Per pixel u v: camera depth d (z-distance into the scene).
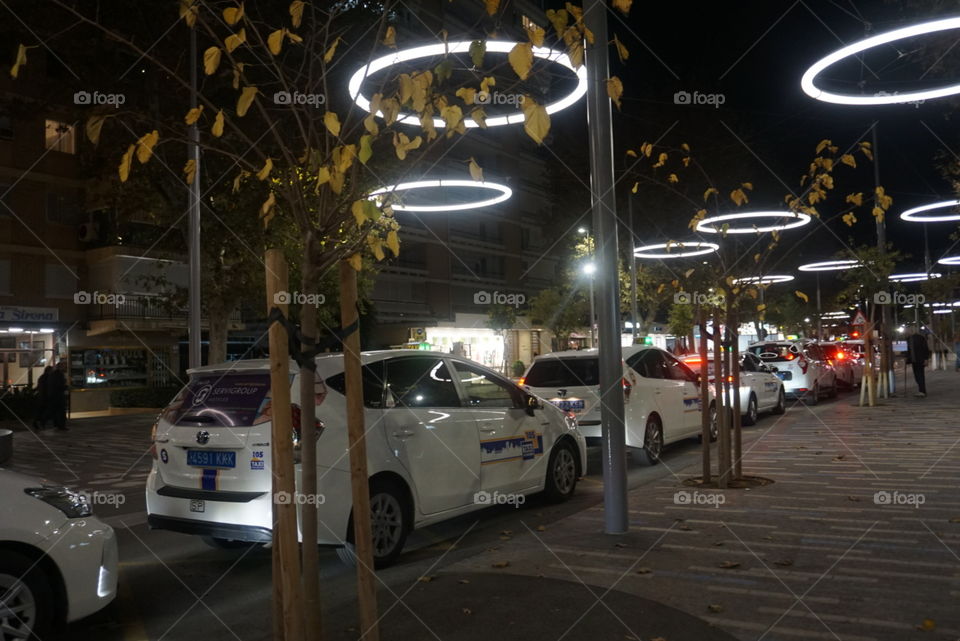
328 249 3.86
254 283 20.38
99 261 29.72
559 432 8.91
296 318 18.38
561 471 8.95
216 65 3.54
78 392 29.34
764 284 10.98
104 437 18.48
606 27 6.86
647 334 37.34
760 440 12.99
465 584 5.47
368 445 6.26
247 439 5.91
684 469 10.32
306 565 3.60
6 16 18.08
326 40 3.97
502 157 49.62
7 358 27.69
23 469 13.04
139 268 29.94
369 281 22.17
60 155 29.11
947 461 9.80
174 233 21.67
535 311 41.75
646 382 11.65
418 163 3.51
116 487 11.15
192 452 6.22
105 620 5.29
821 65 10.11
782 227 9.22
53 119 28.50
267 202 3.78
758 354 20.45
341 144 3.45
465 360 7.87
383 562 6.32
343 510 5.97
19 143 27.98
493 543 6.83
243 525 5.82
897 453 10.61
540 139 2.92
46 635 4.54
